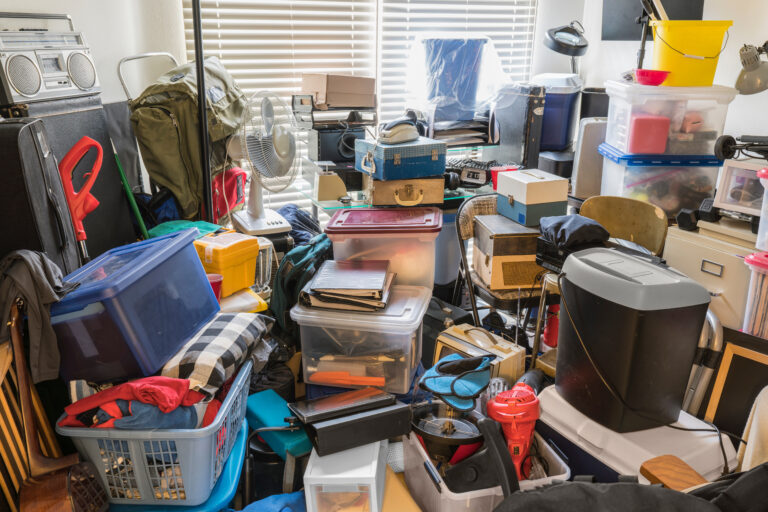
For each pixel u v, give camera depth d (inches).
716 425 77.2
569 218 91.7
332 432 70.2
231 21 131.4
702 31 104.7
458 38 128.7
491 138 135.0
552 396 77.0
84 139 79.8
